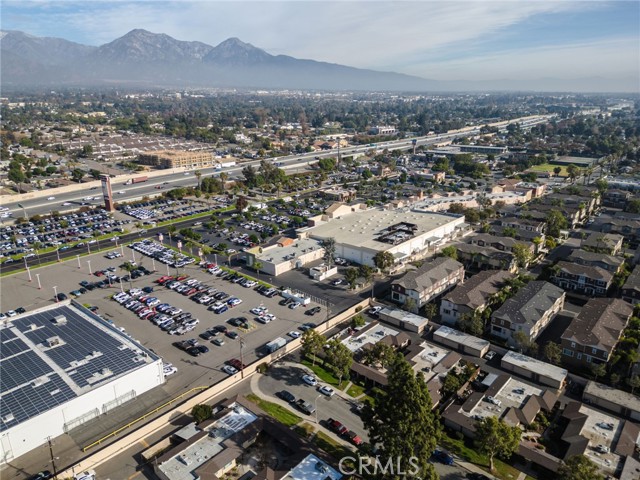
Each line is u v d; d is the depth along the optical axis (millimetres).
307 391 75688
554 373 76938
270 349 86688
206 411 66750
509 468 60094
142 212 182125
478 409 69125
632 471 56219
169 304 106188
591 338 81312
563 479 53062
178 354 86312
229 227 165875
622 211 177500
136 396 74188
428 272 110125
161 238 145375
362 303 104438
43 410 64312
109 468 60219
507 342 89812
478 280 106750
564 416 67938
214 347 88438
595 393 72062
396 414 50938
